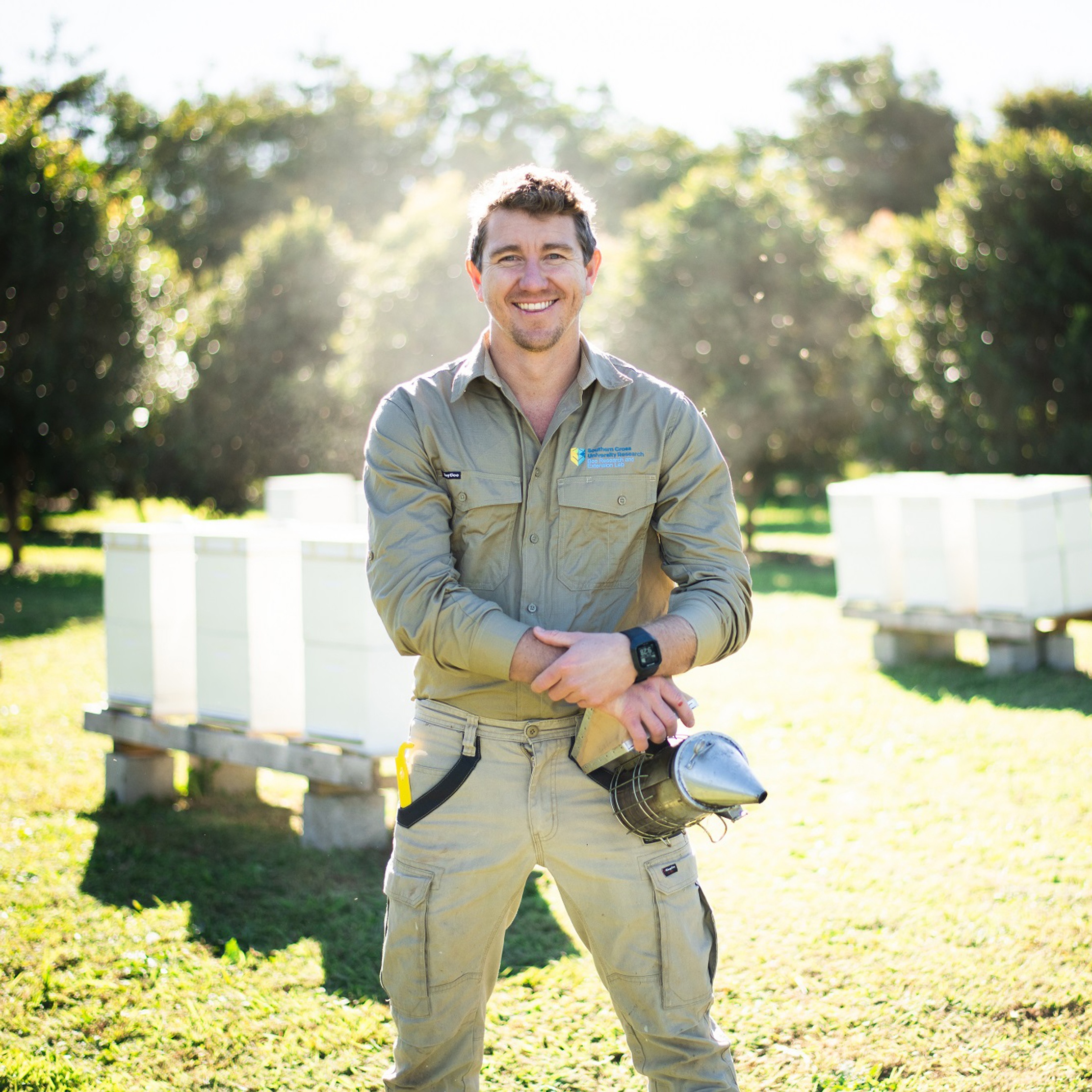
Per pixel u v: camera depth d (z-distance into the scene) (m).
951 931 3.77
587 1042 3.11
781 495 21.70
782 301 17.72
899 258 16.11
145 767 5.46
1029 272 13.98
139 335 15.69
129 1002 3.35
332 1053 3.08
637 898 2.07
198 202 33.28
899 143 38.34
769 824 4.98
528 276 2.04
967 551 8.33
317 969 3.58
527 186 2.06
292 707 4.94
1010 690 7.48
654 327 17.84
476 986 2.15
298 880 4.39
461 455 2.09
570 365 2.15
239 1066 3.00
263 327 19.78
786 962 3.58
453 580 2.05
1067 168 13.95
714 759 1.95
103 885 4.30
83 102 26.75
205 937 3.83
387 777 4.57
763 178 18.95
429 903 2.09
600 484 2.10
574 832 2.09
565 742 2.10
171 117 33.78
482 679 2.09
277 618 4.90
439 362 18.69
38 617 11.14
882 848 4.62
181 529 5.34
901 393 16.20
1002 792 5.30
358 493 8.66
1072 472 13.77
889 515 8.66
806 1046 3.07
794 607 11.76
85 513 25.97
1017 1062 2.94
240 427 19.67
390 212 35.59
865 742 6.32
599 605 2.16
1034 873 4.27
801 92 39.84
